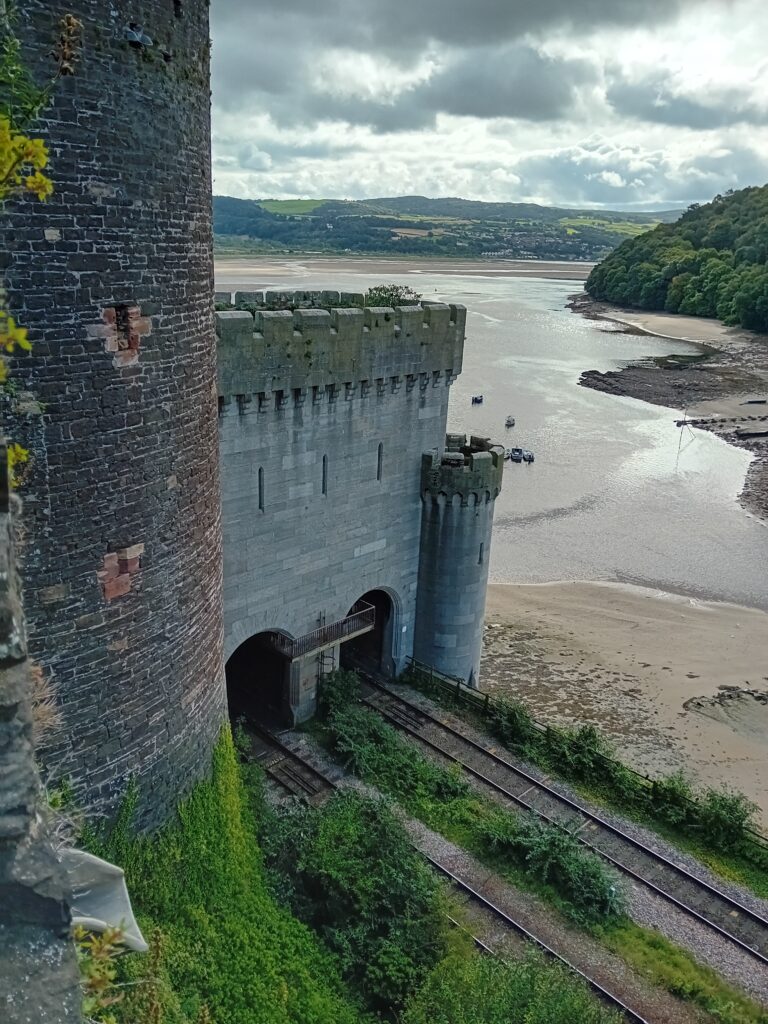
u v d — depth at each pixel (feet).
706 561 182.29
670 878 80.12
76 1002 18.62
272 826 72.74
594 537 193.36
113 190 43.47
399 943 63.87
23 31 38.24
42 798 20.94
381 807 76.89
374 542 104.06
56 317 42.42
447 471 105.81
